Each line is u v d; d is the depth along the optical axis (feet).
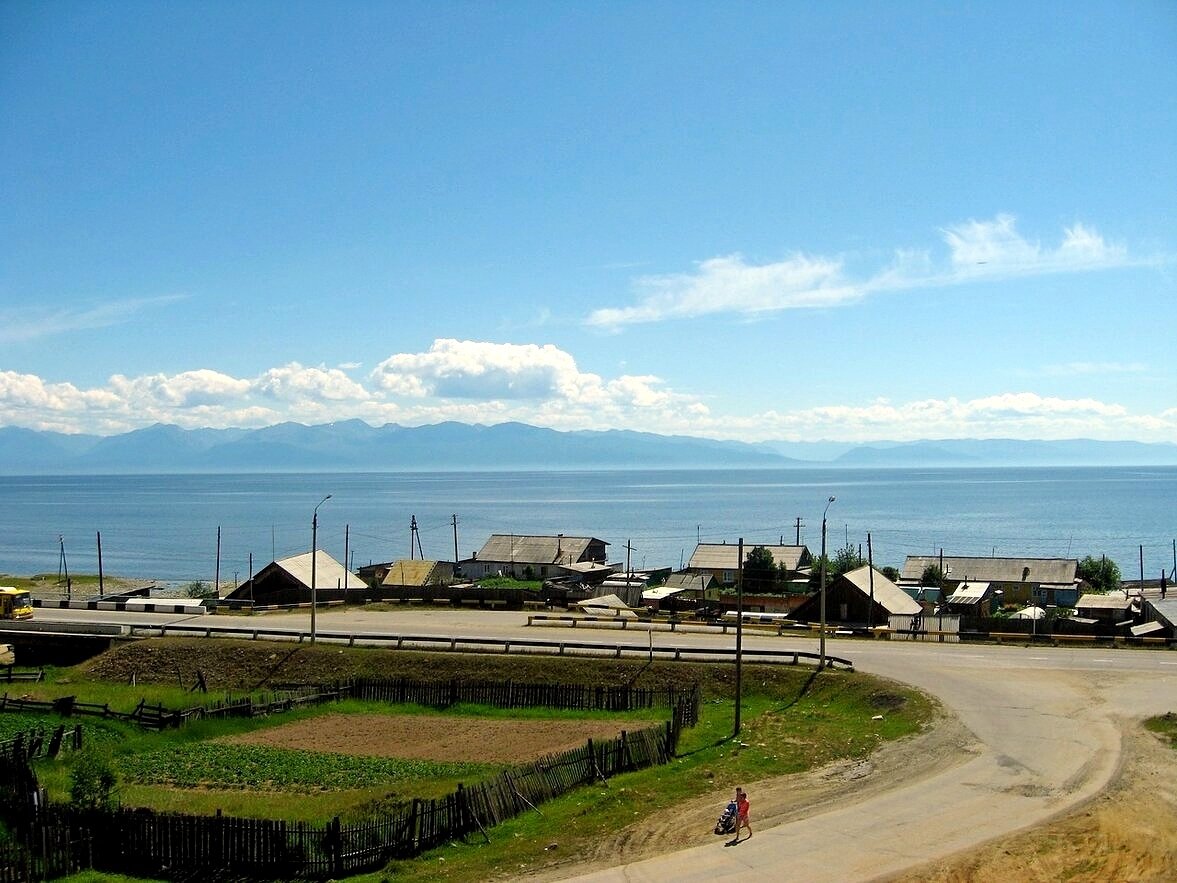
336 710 200.95
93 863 113.91
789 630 271.28
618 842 117.70
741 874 106.01
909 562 415.85
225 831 112.06
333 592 338.54
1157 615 284.20
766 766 148.56
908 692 185.47
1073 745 149.48
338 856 110.52
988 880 101.71
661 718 187.73
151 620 291.58
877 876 103.40
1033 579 389.19
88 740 170.30
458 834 120.57
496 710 198.90
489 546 437.17
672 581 414.41
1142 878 100.99
